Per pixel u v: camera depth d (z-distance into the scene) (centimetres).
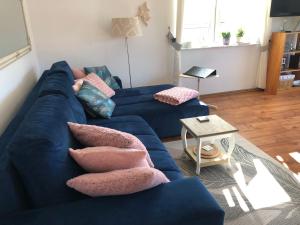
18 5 267
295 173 230
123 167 130
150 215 111
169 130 293
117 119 250
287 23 437
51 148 113
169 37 397
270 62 430
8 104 201
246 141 287
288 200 198
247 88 464
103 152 129
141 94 324
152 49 399
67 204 115
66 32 357
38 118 132
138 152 132
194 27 414
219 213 115
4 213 108
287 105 388
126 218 109
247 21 428
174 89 314
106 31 371
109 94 308
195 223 113
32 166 109
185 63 419
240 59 442
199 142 217
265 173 231
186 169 240
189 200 119
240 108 382
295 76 464
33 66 319
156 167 175
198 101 306
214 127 224
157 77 418
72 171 124
